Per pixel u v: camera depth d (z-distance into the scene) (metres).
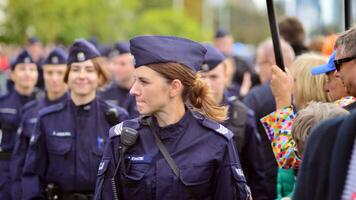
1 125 10.32
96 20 40.94
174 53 4.73
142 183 4.71
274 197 7.59
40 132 7.16
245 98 8.29
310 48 11.91
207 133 4.84
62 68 9.20
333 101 5.16
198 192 4.72
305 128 4.29
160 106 4.75
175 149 4.78
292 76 5.79
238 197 4.79
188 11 84.56
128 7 45.88
